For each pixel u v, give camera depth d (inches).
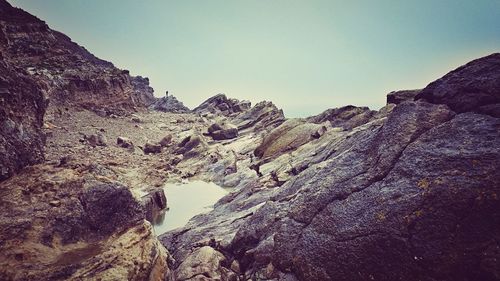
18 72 536.7
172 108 4018.2
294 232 420.2
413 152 380.5
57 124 1627.7
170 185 1109.7
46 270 280.8
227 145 1872.5
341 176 440.8
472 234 288.2
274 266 411.2
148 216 740.7
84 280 283.3
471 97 398.9
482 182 302.4
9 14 2498.8
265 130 2206.0
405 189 350.0
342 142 652.7
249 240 477.1
